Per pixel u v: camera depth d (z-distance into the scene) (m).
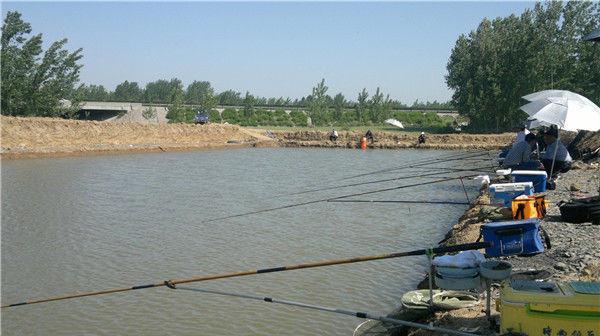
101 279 13.90
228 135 64.81
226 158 48.00
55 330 10.92
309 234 18.41
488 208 15.13
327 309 7.73
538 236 10.90
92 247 16.88
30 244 17.25
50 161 43.31
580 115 15.15
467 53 71.81
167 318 11.44
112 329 10.95
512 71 65.06
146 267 14.82
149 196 26.56
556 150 18.73
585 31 62.97
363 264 14.72
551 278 9.51
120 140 56.19
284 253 16.06
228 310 11.78
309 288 12.99
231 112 92.69
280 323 11.08
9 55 61.78
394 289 12.79
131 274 14.27
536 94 16.55
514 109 66.00
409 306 9.64
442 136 60.41
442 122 89.25
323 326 10.84
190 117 85.06
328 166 41.16
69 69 67.25
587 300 6.39
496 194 14.33
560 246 11.56
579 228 13.02
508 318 6.62
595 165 23.34
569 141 37.34
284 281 13.49
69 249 16.66
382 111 93.06
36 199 25.38
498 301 8.17
